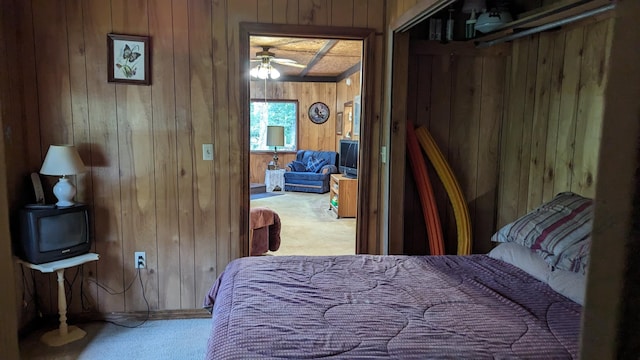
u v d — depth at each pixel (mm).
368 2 3287
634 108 391
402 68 3047
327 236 5816
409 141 3197
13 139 2814
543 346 1502
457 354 1451
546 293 1989
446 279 2170
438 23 3141
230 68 3184
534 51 2902
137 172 3164
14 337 551
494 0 2932
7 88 2744
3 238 528
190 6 3094
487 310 1788
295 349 1476
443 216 3328
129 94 3096
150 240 3232
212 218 3287
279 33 3221
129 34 3041
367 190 3451
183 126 3182
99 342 2895
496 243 3338
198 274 3314
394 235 3170
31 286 3025
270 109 10141
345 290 2012
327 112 10258
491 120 3275
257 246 4629
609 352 423
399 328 1625
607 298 424
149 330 3086
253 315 1731
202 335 3025
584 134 2477
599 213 433
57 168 2781
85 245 2971
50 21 2938
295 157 10328
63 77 2996
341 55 6898
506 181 3221
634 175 392
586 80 2459
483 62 3217
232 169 3270
